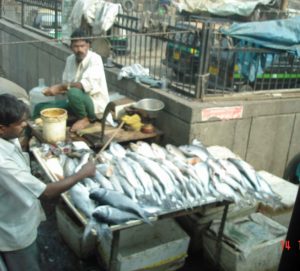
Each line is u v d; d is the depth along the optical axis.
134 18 6.43
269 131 5.27
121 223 2.74
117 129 4.69
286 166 5.66
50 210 4.63
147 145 4.05
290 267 1.43
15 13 11.43
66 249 3.96
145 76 5.83
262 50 5.14
